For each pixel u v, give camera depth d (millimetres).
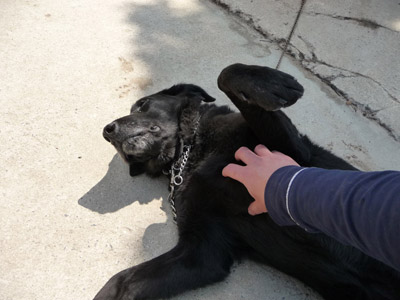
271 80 529
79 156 758
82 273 613
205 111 731
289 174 398
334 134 827
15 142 762
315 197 354
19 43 948
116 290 581
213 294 615
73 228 660
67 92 858
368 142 818
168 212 700
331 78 912
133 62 936
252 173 490
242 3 1094
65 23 1014
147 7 1089
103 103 847
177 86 777
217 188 625
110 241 651
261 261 645
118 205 701
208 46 987
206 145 683
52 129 792
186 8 1097
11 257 617
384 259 304
